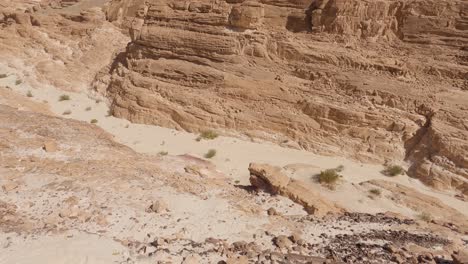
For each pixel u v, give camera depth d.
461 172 17.66
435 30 22.41
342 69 23.05
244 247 10.25
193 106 24.36
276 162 20.20
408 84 21.45
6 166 13.66
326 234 11.73
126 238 10.34
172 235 10.74
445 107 19.77
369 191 16.89
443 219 15.16
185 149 21.84
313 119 22.00
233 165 19.98
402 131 20.14
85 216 11.05
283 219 12.57
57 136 17.28
